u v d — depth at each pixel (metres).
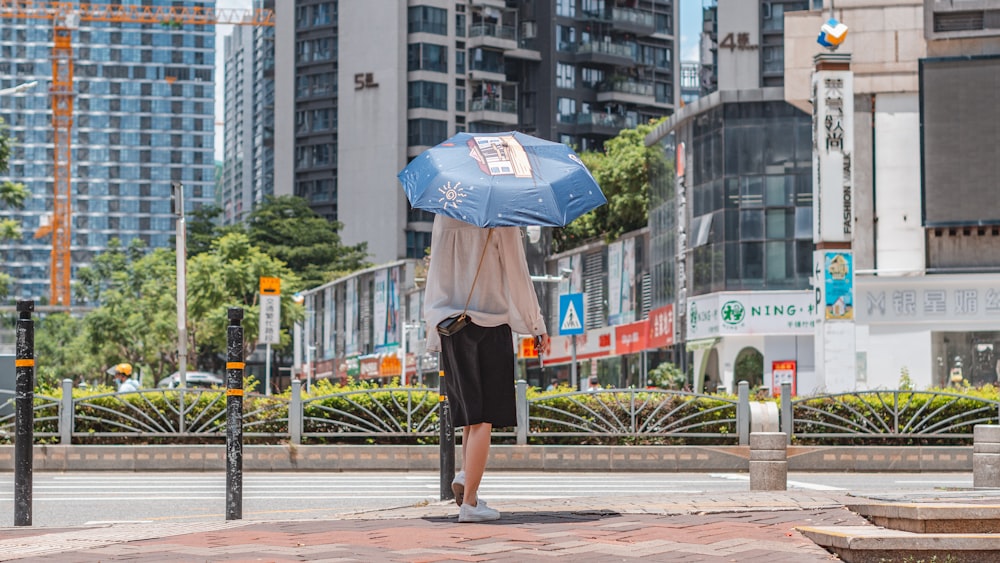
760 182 40.62
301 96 120.19
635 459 17.61
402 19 110.38
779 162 40.53
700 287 43.22
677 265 45.56
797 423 18.48
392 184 109.31
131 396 17.84
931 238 32.12
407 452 17.56
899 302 32.25
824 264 27.38
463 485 6.94
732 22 89.44
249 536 6.11
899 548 6.02
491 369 6.74
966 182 30.81
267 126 158.38
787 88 36.28
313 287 99.44
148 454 17.25
